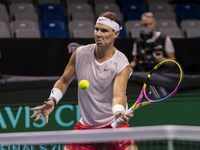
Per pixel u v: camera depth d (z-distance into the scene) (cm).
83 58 559
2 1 1708
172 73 755
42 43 993
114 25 532
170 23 1636
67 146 560
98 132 413
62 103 986
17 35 1327
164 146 617
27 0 1778
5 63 966
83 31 1392
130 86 1030
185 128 423
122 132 416
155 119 1034
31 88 982
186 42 1097
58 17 1641
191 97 1069
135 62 1048
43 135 403
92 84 551
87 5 1777
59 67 1006
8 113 959
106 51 544
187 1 1961
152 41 1032
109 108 560
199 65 1103
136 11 1808
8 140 397
